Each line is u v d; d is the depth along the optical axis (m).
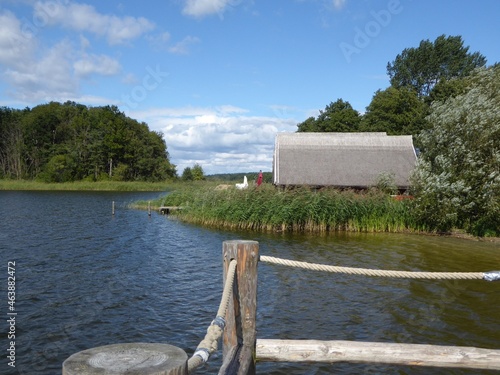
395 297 10.89
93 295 10.84
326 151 37.25
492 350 3.89
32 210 33.22
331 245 18.84
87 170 79.56
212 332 2.65
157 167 85.38
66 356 7.32
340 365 6.87
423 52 66.62
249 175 51.50
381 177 30.31
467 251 17.67
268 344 3.84
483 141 21.98
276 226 23.34
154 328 8.65
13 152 83.94
